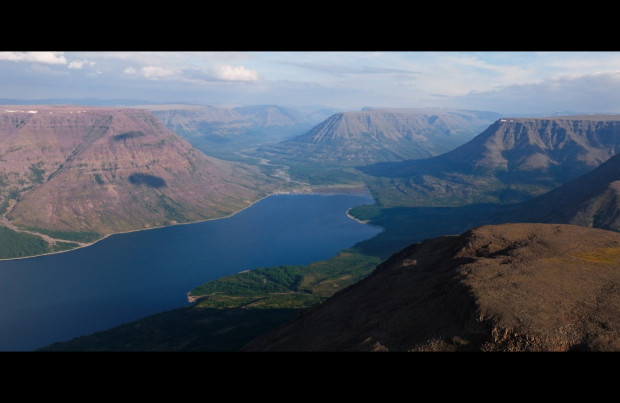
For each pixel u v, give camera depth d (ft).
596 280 248.93
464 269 275.39
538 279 249.14
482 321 214.69
